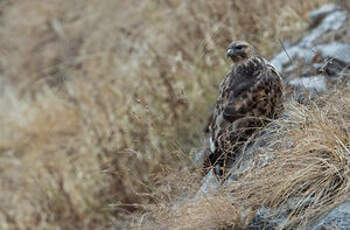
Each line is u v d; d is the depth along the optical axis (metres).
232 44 10.70
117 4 22.44
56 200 15.37
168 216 9.79
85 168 15.37
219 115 10.55
